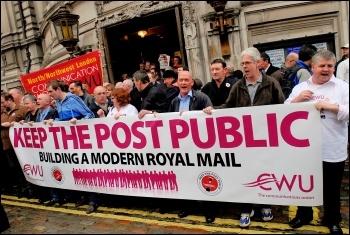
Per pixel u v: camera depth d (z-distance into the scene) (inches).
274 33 276.8
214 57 286.8
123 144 135.3
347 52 191.5
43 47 505.4
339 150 99.4
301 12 267.0
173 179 126.4
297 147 102.5
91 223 136.2
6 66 548.7
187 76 125.3
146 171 132.2
